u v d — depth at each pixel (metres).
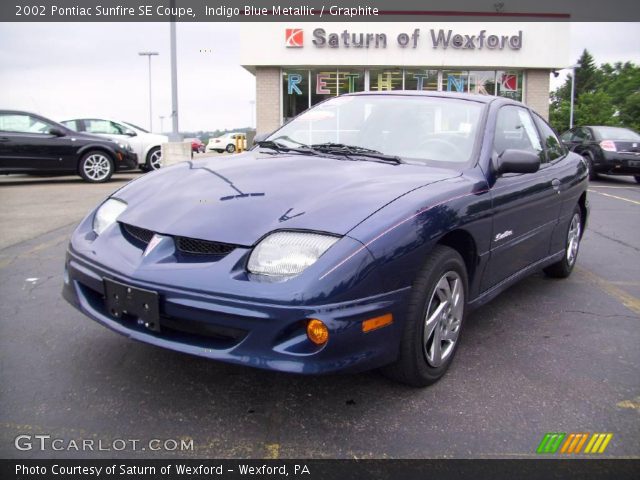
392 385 2.92
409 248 2.59
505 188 3.44
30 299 4.11
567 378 3.07
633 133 14.48
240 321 2.36
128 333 2.62
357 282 2.40
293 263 2.39
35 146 11.67
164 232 2.64
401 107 3.84
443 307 2.92
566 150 5.10
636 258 6.02
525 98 18.20
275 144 3.83
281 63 17.20
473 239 3.10
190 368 3.04
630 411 2.74
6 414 2.56
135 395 2.75
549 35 17.59
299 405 2.70
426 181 3.00
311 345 2.35
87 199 9.49
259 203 2.70
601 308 4.28
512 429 2.54
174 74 14.00
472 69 17.95
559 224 4.49
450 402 2.77
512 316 4.05
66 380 2.88
